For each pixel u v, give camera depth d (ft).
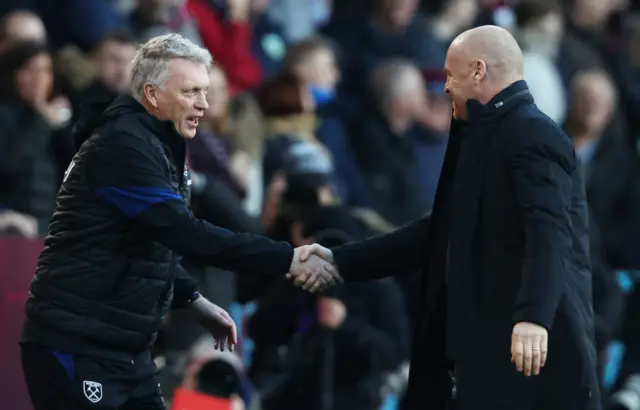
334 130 115.44
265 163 105.91
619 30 149.07
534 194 65.92
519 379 67.15
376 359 89.86
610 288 96.12
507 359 67.15
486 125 68.03
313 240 90.79
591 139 123.95
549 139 66.74
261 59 130.11
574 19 147.13
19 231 92.79
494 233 67.46
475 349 67.36
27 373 65.92
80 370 64.90
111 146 65.10
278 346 89.71
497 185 67.46
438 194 69.97
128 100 66.13
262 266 68.44
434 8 142.41
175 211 65.21
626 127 143.23
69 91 102.47
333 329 89.30
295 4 144.97
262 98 108.88
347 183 114.32
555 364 67.82
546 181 66.18
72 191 65.62
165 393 82.89
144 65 65.82
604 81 124.98
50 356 65.05
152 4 121.90
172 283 67.41
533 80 131.13
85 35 122.21
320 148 108.06
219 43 124.36
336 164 114.52
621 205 122.93
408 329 95.96
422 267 73.46
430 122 118.62
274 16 142.51
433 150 117.80
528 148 66.54
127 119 65.51
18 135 97.30
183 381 81.46
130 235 65.36
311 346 89.25
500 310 67.26
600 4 147.13
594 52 142.10
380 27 132.77
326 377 89.10
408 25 133.49
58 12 122.83
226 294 87.97
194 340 84.12
